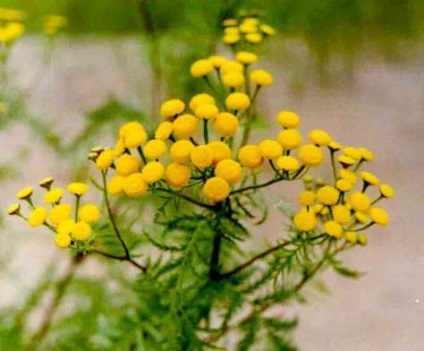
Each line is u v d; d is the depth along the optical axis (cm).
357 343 68
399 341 69
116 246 38
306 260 36
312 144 35
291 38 77
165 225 36
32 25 75
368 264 77
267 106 91
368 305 72
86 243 35
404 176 92
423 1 106
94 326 46
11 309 54
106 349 41
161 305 38
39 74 86
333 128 100
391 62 110
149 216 46
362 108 102
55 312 55
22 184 76
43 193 75
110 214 35
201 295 37
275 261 36
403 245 79
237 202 36
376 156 96
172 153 33
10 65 90
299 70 90
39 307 55
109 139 63
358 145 97
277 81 96
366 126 101
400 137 100
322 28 83
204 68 39
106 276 50
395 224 83
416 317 71
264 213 37
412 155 95
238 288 38
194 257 36
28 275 64
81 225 34
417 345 68
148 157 34
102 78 94
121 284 48
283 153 34
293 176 34
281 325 38
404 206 85
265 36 48
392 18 105
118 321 39
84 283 50
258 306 40
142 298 38
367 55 106
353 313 71
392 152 96
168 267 36
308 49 86
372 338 69
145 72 67
